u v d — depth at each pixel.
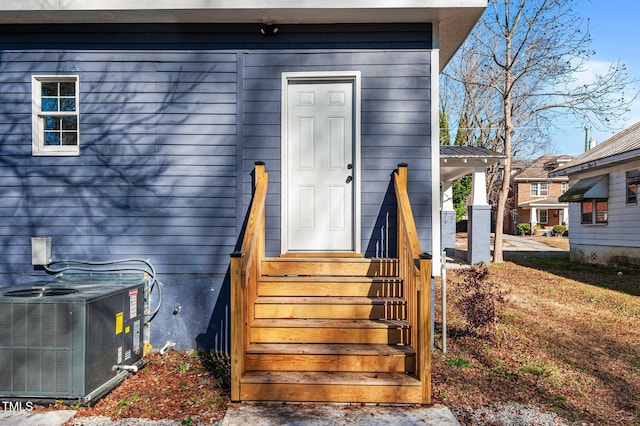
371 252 5.16
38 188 5.22
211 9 4.85
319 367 3.93
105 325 3.97
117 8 4.84
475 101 20.42
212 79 5.25
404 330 4.15
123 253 5.21
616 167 13.38
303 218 5.28
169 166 5.23
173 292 5.21
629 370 4.62
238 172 5.21
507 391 4.00
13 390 3.67
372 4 4.78
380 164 5.18
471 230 12.88
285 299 4.46
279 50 5.22
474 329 5.71
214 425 3.36
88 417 3.50
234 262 3.74
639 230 12.38
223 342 5.14
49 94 5.41
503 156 11.60
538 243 23.70
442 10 4.85
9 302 3.70
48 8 4.85
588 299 8.49
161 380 4.28
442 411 3.55
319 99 5.31
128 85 5.25
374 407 3.63
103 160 5.23
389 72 5.18
